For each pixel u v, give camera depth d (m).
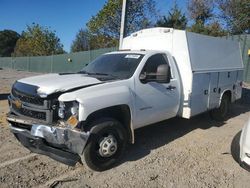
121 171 5.13
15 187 4.50
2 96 12.34
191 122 8.43
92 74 6.02
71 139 4.65
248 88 12.74
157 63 6.38
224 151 6.18
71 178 4.82
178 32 6.95
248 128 4.97
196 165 5.46
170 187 4.64
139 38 7.70
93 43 40.66
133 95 5.60
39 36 56.22
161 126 7.96
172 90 6.58
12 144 6.18
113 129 5.13
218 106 8.24
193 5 30.06
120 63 6.18
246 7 23.14
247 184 4.82
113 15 36.84
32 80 5.41
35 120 4.90
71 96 4.70
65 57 31.20
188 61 6.82
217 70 7.98
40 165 5.25
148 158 5.70
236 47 9.30
